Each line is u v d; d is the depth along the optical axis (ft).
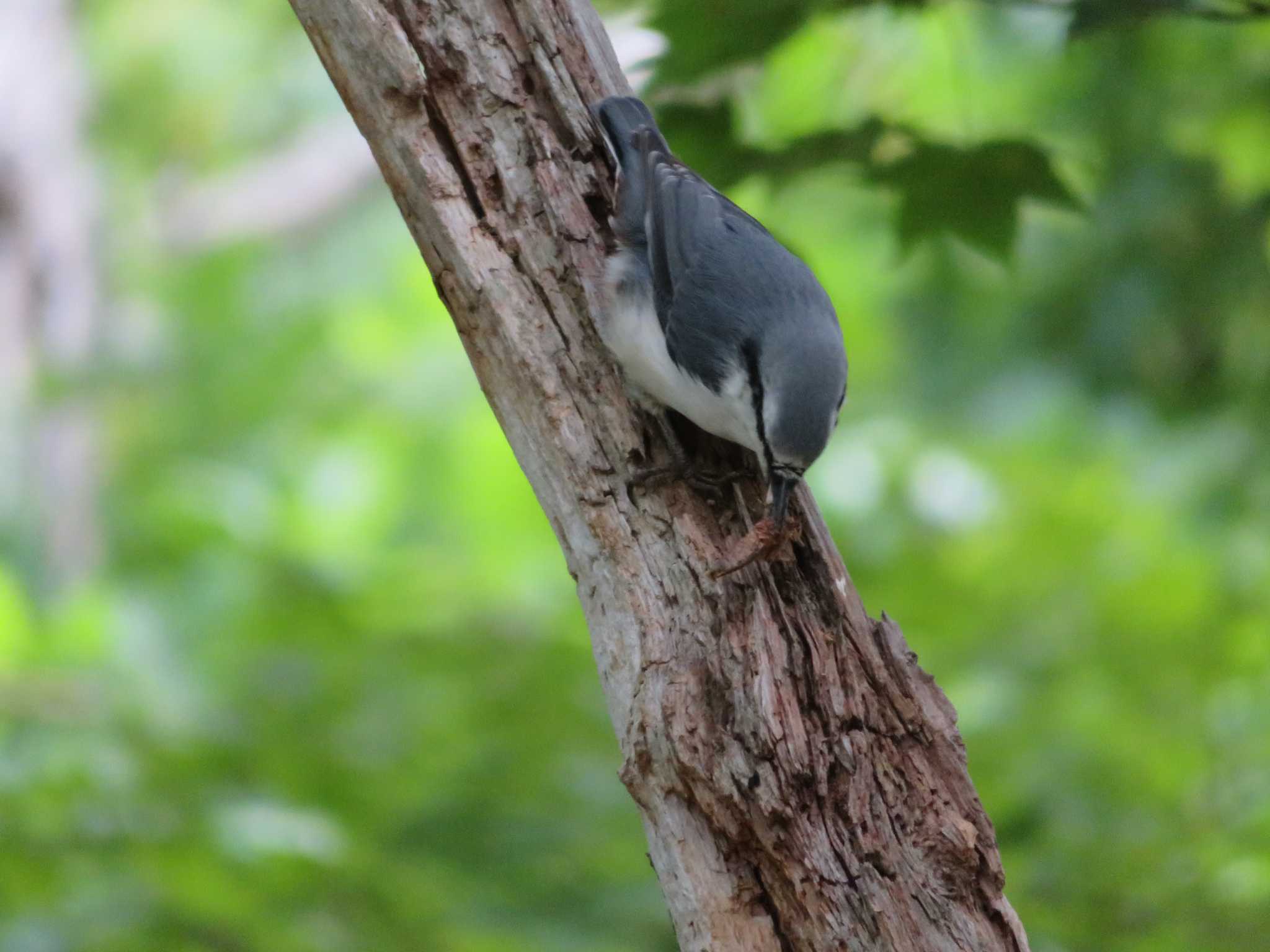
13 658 33.76
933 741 17.60
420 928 25.79
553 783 30.83
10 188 74.23
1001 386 52.85
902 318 54.60
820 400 19.77
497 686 33.35
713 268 20.70
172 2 83.35
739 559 18.04
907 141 25.46
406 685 33.78
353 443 75.41
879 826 17.11
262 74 86.38
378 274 82.38
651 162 20.99
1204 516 47.29
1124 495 48.80
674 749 17.06
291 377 78.54
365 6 19.49
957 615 39.65
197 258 82.64
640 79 25.41
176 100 84.38
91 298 75.46
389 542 69.46
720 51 24.82
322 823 26.99
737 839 16.97
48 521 71.10
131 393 74.13
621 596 18.80
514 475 67.26
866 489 46.62
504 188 20.17
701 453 20.81
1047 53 46.21
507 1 20.68
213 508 45.09
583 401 19.69
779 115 38.11
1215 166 44.21
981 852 17.13
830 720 17.46
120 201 82.64
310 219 84.38
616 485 19.31
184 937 25.80
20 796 26.73
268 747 30.71
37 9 75.92
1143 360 47.37
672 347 19.88
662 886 17.62
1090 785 30.81
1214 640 37.58
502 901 27.76
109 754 28.96
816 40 36.96
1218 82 45.68
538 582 43.14
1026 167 25.21
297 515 49.49
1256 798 29.78
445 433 76.59
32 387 72.18
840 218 54.95
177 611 40.65
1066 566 42.39
